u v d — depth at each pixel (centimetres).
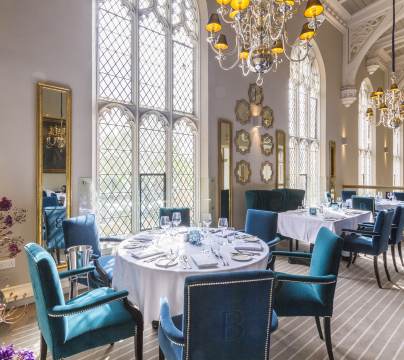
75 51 342
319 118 796
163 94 459
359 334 249
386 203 634
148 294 190
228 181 536
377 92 655
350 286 358
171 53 463
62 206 332
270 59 288
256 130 595
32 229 312
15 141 300
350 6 803
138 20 422
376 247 358
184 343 128
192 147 505
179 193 485
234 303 128
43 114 317
